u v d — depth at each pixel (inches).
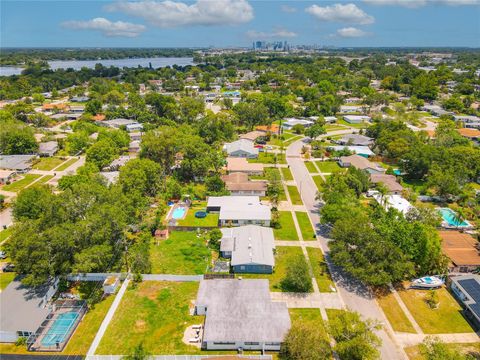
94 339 1932.8
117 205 2716.5
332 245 2482.8
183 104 6993.1
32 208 2773.1
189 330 2028.8
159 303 2241.6
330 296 2326.5
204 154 4210.1
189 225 3228.3
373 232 2413.9
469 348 1940.2
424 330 2066.9
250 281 2310.5
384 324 2100.1
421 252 2432.3
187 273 2541.8
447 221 3270.2
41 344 1920.5
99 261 2311.8
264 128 6520.7
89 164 4116.6
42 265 2160.4
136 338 1971.0
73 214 2516.0
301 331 1813.5
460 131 5994.1
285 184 4185.5
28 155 4837.6
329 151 5270.7
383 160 4990.2
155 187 3737.7
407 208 3378.4
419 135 5477.4
